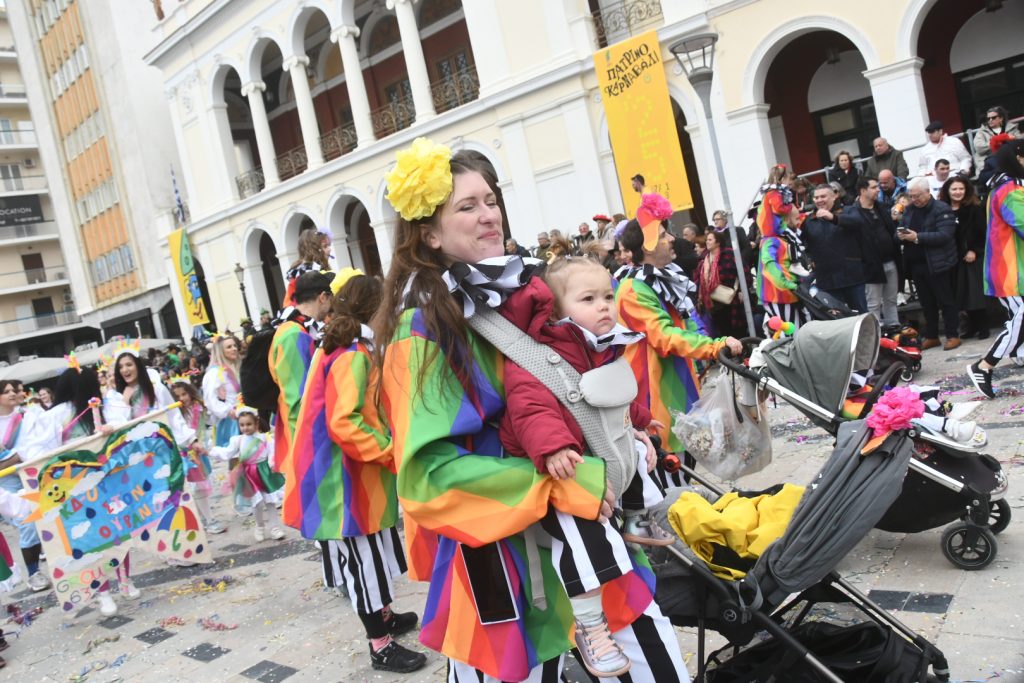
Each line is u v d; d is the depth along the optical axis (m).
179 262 28.72
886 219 8.27
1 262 46.22
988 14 13.94
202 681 4.16
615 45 15.45
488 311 1.98
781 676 2.53
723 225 9.83
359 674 3.87
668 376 4.41
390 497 3.86
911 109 12.73
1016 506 4.00
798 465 5.39
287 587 5.47
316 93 27.11
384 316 2.04
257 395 4.72
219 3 24.19
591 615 1.98
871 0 12.83
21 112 47.88
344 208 23.55
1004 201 5.89
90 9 35.09
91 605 6.04
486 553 1.96
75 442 5.68
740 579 2.53
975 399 5.94
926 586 3.47
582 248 2.85
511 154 18.12
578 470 1.88
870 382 3.88
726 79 14.65
